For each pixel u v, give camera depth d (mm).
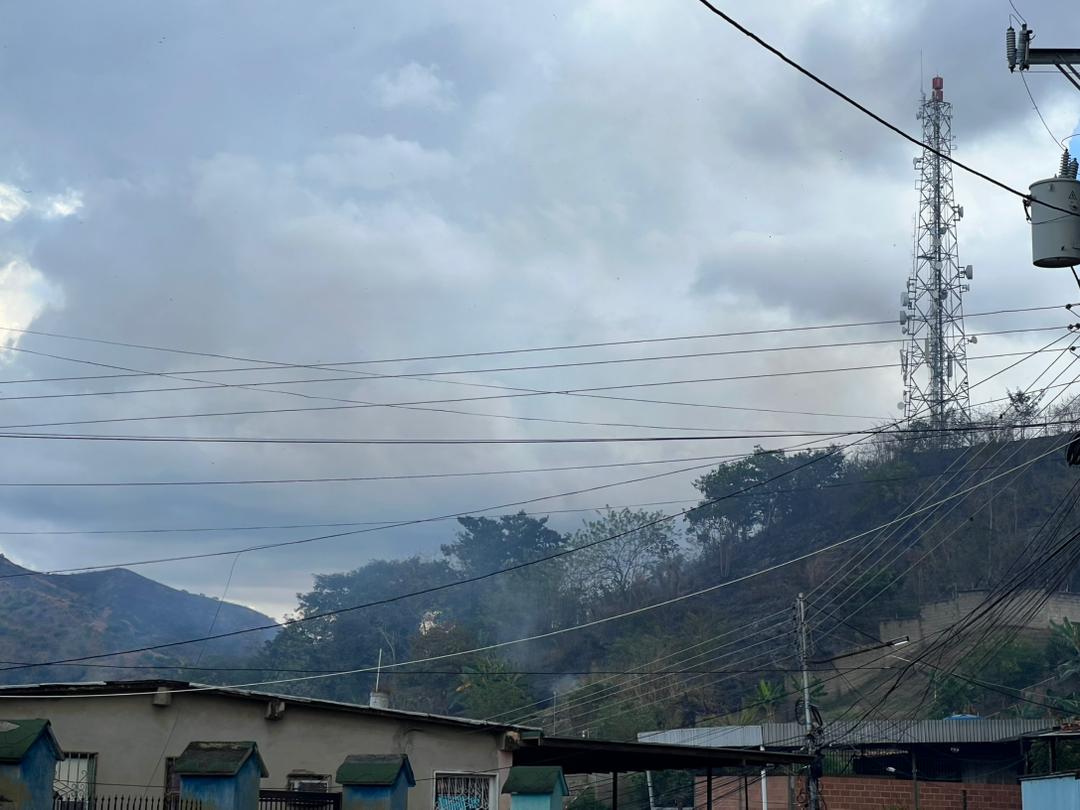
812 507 109250
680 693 82125
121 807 17594
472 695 82375
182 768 16312
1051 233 17094
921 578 92125
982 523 91938
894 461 102438
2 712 22078
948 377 85938
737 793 51938
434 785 26109
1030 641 79500
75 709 22562
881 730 53406
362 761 18562
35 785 14398
